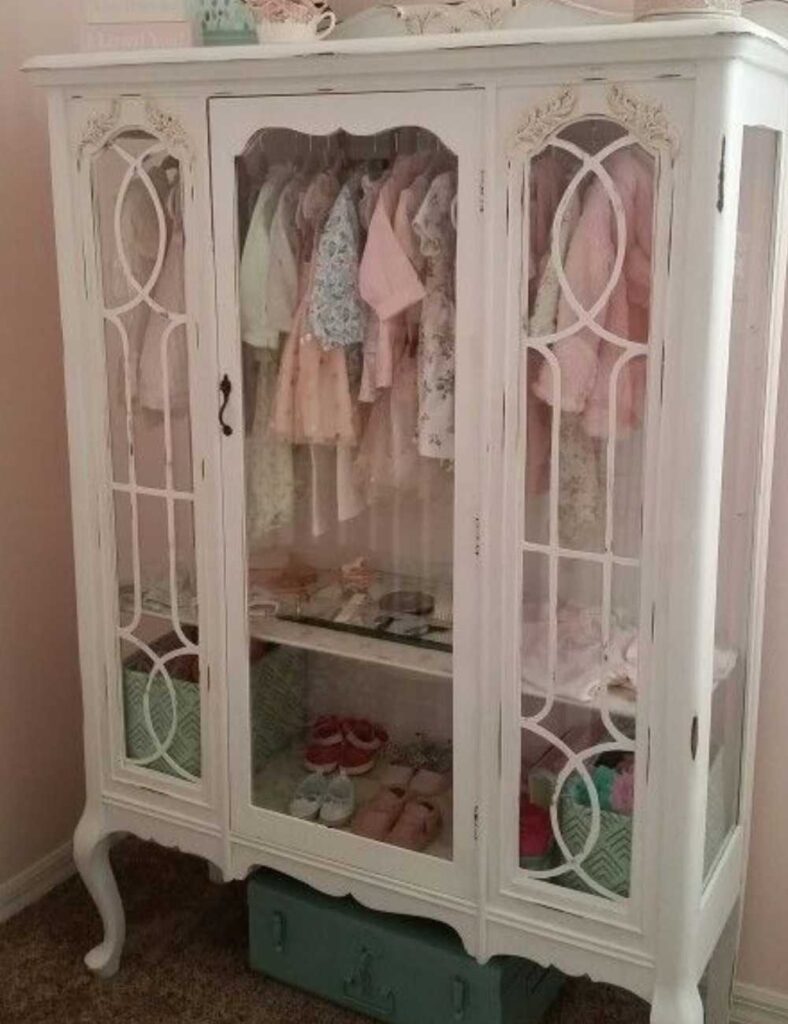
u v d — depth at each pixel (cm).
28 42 230
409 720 194
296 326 187
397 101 165
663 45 143
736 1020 221
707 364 150
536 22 185
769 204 173
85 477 205
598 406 161
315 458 192
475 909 186
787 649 203
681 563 157
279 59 168
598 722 170
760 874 214
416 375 179
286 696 204
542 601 171
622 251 155
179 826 212
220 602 197
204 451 192
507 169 159
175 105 182
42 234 241
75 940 242
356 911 213
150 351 195
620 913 173
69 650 261
